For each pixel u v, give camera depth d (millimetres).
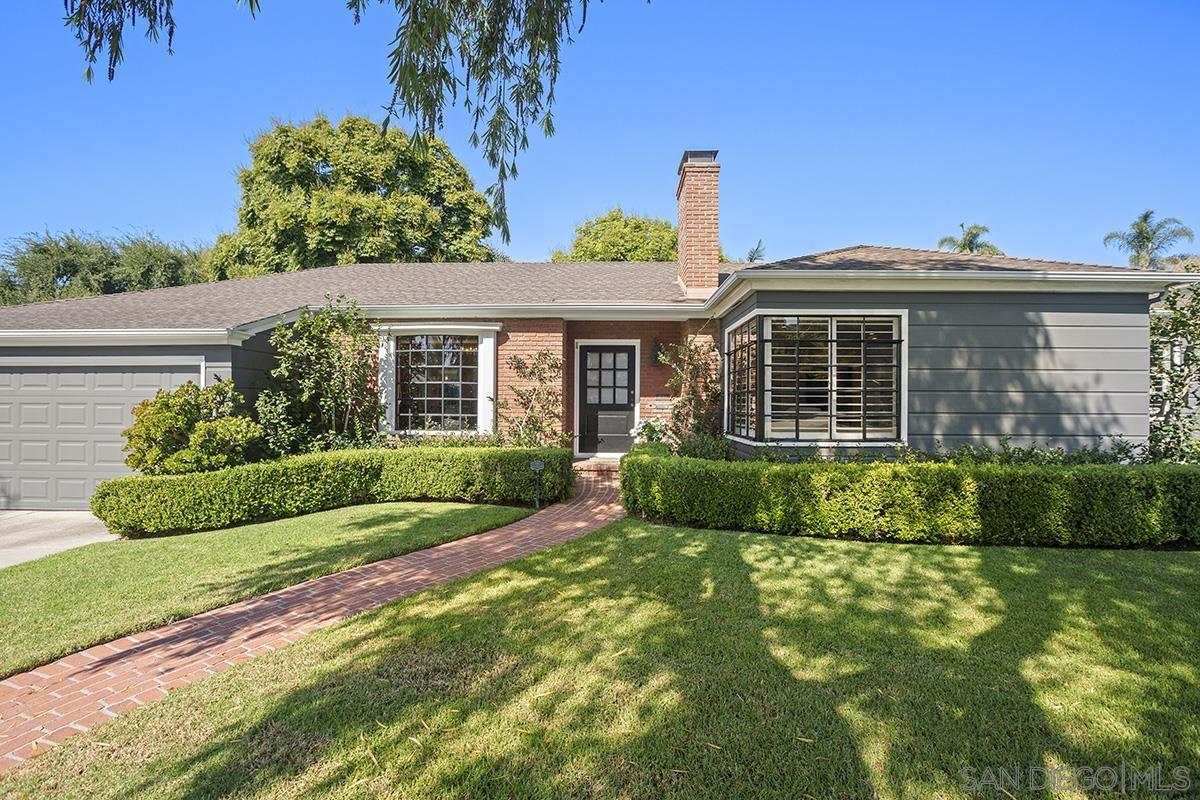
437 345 10750
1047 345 7234
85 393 8727
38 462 8703
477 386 10734
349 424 9961
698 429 10258
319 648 3607
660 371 11609
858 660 3332
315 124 22375
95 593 4602
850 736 2629
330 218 20484
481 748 2576
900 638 3619
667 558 5359
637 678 3162
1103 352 7227
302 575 5004
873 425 8117
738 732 2668
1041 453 6883
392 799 2266
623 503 7699
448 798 2275
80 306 10375
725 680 3127
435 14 3393
